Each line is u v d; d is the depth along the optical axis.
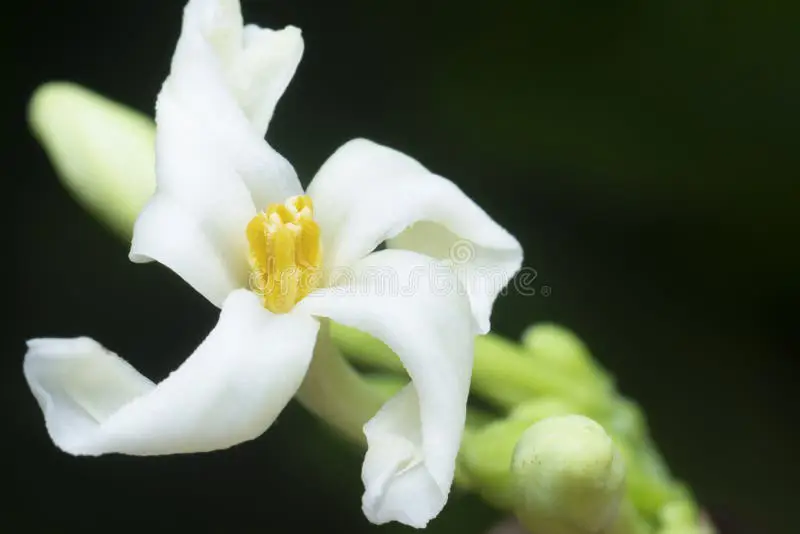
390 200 0.12
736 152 0.16
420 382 0.12
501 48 0.17
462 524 0.16
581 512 0.13
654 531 0.13
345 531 0.17
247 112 0.13
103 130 0.14
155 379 0.17
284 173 0.12
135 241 0.12
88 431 0.11
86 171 0.14
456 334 0.12
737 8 0.16
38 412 0.17
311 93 0.18
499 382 0.14
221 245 0.12
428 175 0.12
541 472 0.13
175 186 0.12
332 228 0.12
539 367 0.14
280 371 0.12
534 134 0.17
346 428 0.13
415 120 0.17
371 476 0.12
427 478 0.12
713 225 0.17
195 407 0.11
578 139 0.17
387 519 0.11
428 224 0.12
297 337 0.12
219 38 0.13
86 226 0.17
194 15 0.12
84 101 0.14
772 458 0.17
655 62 0.16
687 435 0.17
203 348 0.12
